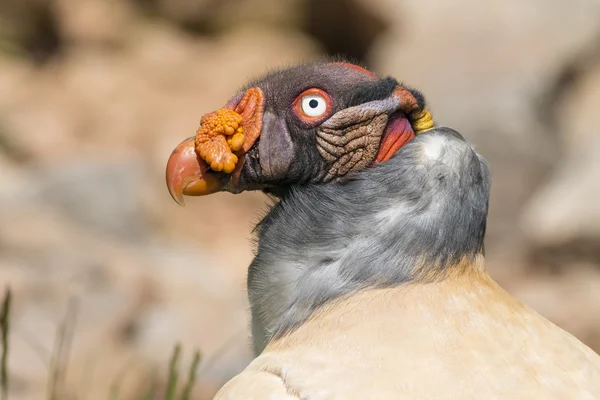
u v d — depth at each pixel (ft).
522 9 69.87
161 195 70.59
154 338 38.37
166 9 99.14
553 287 49.03
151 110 84.74
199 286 47.42
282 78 16.35
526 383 13.62
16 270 43.32
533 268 53.52
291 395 13.83
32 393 33.06
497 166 61.62
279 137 16.17
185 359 33.96
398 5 86.94
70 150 76.84
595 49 68.69
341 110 15.85
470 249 15.10
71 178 61.46
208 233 66.69
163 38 96.22
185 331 38.78
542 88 65.57
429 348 13.91
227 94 88.74
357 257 14.94
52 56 94.07
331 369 13.84
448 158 15.01
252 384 14.32
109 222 59.77
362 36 92.07
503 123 62.49
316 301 14.97
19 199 59.06
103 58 92.79
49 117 81.66
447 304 14.49
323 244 15.34
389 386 13.39
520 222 60.03
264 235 16.38
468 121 63.21
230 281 49.70
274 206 16.63
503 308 14.82
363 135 15.75
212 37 97.76
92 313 40.29
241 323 39.68
